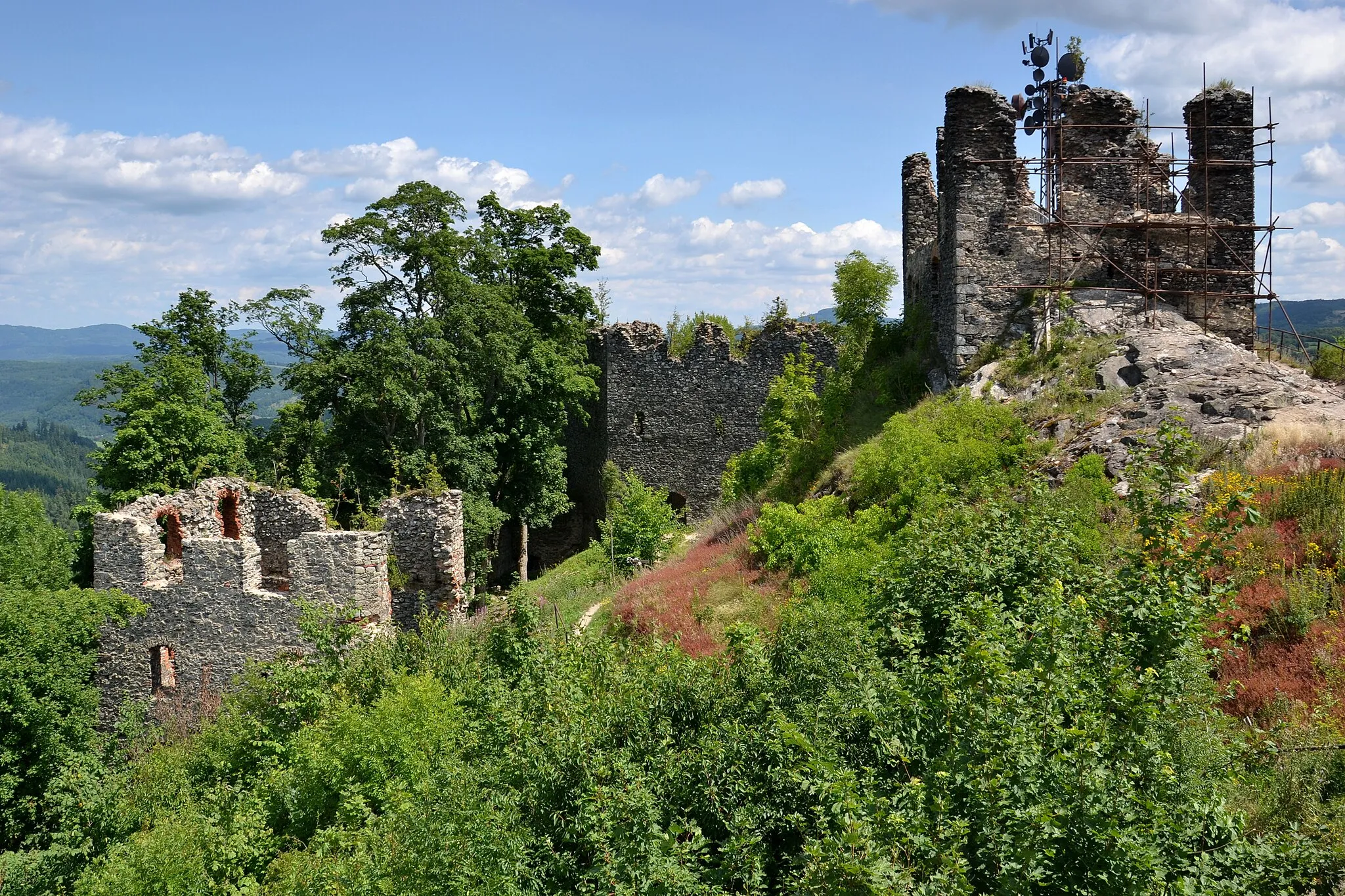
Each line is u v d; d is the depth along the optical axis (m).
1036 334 24.92
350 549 23.95
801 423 30.88
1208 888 8.67
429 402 35.25
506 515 38.59
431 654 22.08
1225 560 12.41
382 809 18.06
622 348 45.94
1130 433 20.12
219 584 24.50
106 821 20.59
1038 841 8.76
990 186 25.91
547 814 13.50
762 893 11.08
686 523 45.91
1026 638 11.36
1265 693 12.38
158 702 24.89
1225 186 25.47
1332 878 9.23
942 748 10.73
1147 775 9.56
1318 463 16.69
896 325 31.92
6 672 22.42
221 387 42.16
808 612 15.74
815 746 11.61
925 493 20.31
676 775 12.86
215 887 16.83
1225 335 25.05
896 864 8.99
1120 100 26.22
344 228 37.25
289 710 21.59
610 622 23.14
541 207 43.69
